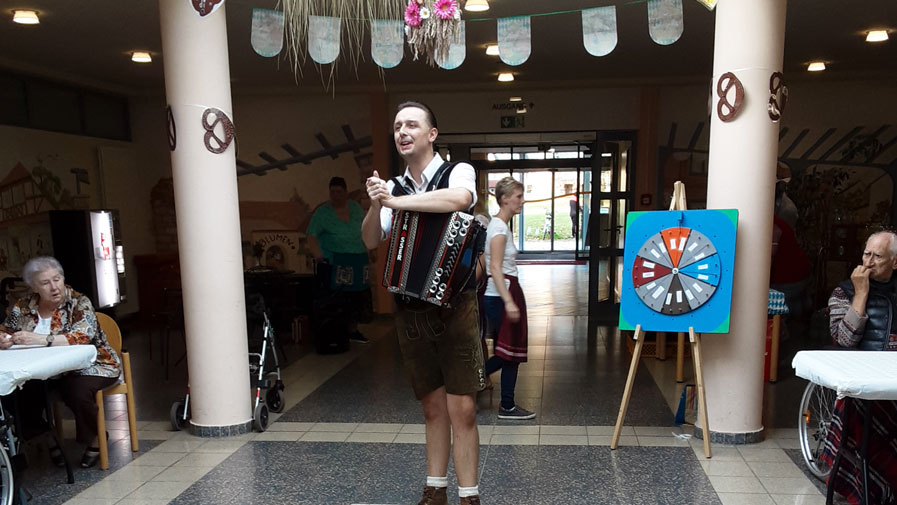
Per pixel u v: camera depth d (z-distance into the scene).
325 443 3.74
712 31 5.33
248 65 6.57
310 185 8.27
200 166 3.63
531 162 9.84
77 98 7.52
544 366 5.58
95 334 3.48
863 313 3.05
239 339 3.90
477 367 2.35
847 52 6.24
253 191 8.36
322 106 8.14
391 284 2.26
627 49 5.99
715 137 3.44
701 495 2.95
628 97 7.68
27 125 6.71
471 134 8.00
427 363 2.44
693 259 3.39
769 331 4.94
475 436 2.42
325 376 5.38
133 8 4.61
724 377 3.54
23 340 3.20
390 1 3.33
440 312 2.29
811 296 7.68
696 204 7.66
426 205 2.12
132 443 3.67
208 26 3.57
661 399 4.51
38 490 3.17
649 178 7.71
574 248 18.08
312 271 8.34
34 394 3.44
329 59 3.45
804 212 7.64
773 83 3.32
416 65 6.59
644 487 3.04
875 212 7.49
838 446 2.76
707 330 3.39
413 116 2.26
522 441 3.70
